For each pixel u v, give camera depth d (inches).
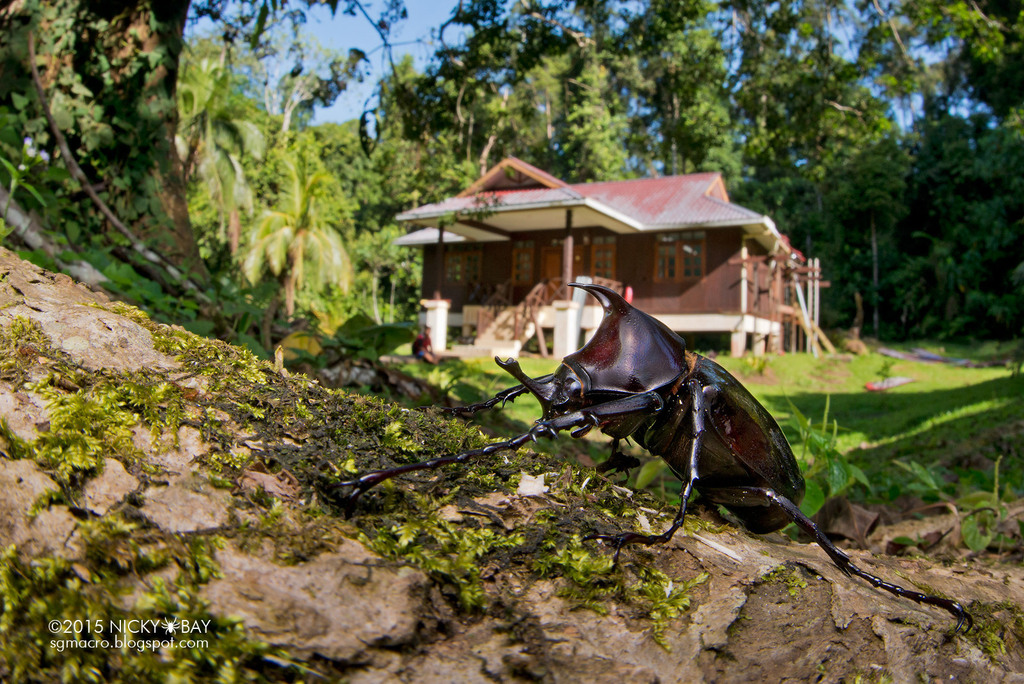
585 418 58.7
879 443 390.3
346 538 46.4
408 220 912.9
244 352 64.6
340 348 201.9
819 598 61.1
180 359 59.2
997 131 1615.4
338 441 55.7
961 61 1699.1
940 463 261.1
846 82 580.4
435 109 452.1
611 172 1425.9
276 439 52.7
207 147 1041.5
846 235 1772.9
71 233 184.7
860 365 936.9
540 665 46.7
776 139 624.7
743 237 928.3
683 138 624.1
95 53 272.8
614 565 55.1
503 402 65.0
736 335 927.7
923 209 1807.3
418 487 55.0
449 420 67.3
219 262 323.0
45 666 38.0
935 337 1643.7
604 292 68.9
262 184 1504.7
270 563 42.6
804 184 1964.8
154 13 286.5
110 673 37.5
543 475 64.8
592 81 1207.6
